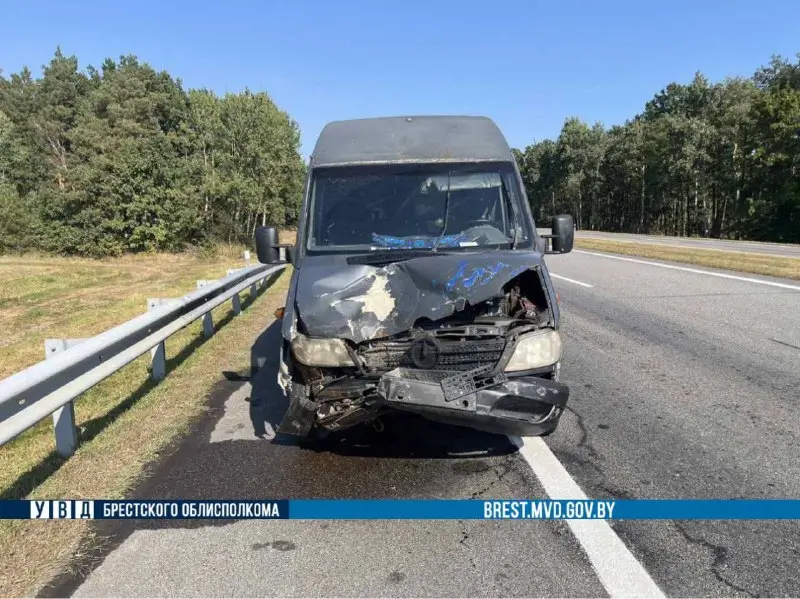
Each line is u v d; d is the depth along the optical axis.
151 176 31.34
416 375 4.13
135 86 64.19
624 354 7.70
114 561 3.42
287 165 41.41
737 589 3.03
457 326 4.36
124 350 5.88
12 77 84.00
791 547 3.38
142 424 5.58
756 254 19.83
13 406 4.02
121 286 19.34
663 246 25.67
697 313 10.03
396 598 3.03
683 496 4.00
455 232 5.31
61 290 18.58
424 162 5.61
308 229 5.34
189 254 31.38
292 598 3.05
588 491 4.11
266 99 44.16
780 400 5.80
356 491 4.22
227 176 35.88
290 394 4.34
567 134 83.12
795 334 8.34
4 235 30.88
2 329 12.07
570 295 12.66
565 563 3.29
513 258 4.62
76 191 30.50
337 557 3.41
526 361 4.15
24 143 61.81
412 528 3.71
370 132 5.94
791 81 57.72
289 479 4.44
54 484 4.39
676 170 59.03
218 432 5.42
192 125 37.38
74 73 77.75
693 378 6.59
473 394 4.00
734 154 56.28
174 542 3.61
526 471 4.45
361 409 4.16
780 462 4.46
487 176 5.56
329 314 4.24
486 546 3.48
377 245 5.23
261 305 12.85
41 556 3.47
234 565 3.36
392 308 4.28
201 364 7.82
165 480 4.45
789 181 48.53
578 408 5.76
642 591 3.03
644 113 84.75
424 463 4.67
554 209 90.81
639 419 5.43
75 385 4.77
